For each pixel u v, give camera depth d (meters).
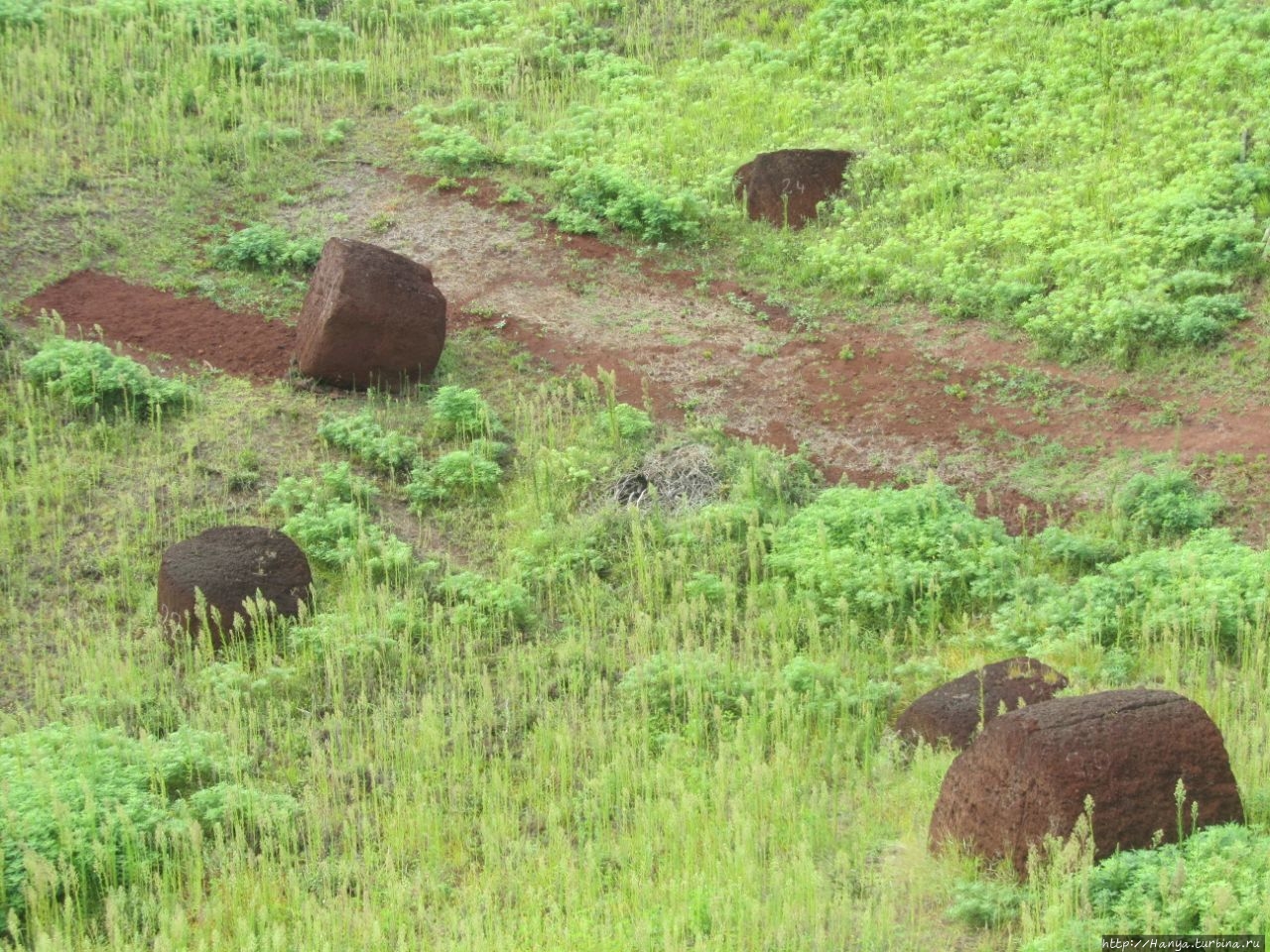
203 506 27.47
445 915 17.72
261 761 21.80
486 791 20.16
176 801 20.12
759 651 23.45
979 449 28.86
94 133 39.00
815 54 42.69
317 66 42.28
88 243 34.66
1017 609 23.58
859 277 33.91
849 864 17.69
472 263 35.25
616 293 34.38
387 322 30.25
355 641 23.94
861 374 31.31
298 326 31.70
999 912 15.71
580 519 27.20
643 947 16.08
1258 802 17.17
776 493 27.56
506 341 32.66
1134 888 15.23
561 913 17.45
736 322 33.31
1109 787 16.19
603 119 40.41
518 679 23.55
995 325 31.88
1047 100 37.56
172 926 16.89
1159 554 24.08
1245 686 20.30
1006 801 16.64
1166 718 16.62
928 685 22.48
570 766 21.17
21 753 20.58
